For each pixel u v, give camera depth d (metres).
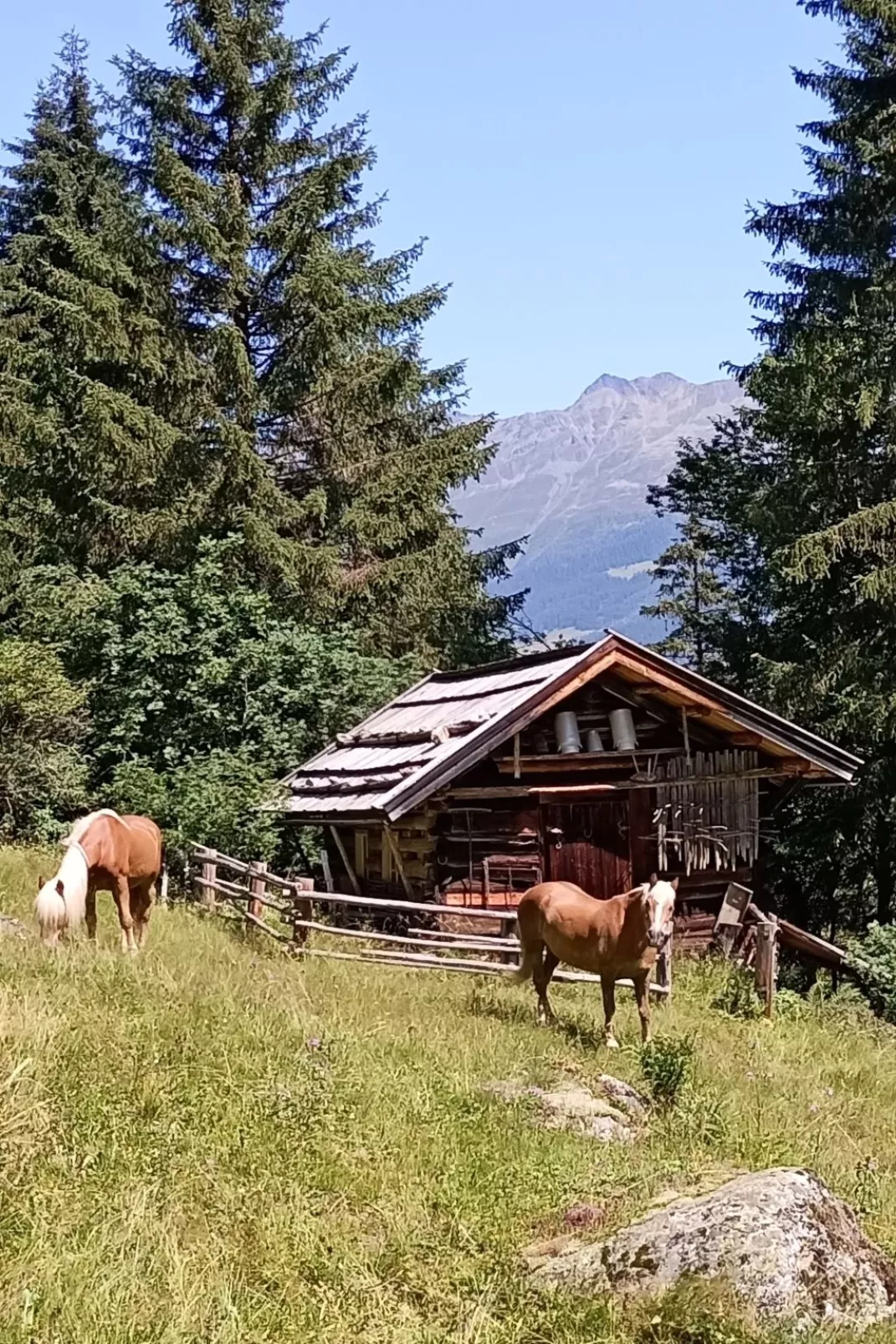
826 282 25.47
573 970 15.46
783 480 26.52
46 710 20.30
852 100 25.78
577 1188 7.64
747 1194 6.60
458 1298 6.23
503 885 18.02
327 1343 5.64
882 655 23.94
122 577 22.78
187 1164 7.02
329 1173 7.29
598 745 18.58
